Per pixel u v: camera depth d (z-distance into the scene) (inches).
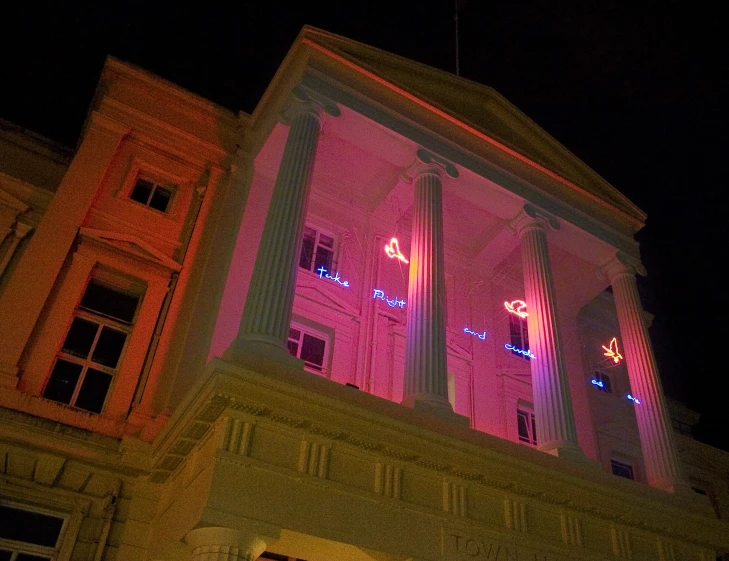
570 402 558.3
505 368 705.0
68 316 500.1
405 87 615.5
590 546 509.0
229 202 609.6
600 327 863.1
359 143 600.1
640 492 549.6
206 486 369.7
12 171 585.6
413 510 432.1
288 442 408.2
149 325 528.4
